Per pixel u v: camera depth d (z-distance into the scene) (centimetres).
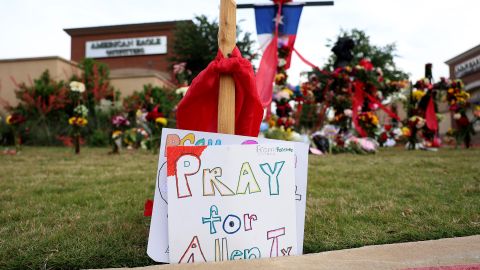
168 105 1468
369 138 821
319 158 616
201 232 156
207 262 152
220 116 179
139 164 533
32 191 318
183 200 157
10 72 1438
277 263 150
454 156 634
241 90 183
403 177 377
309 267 146
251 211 162
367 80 845
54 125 1266
